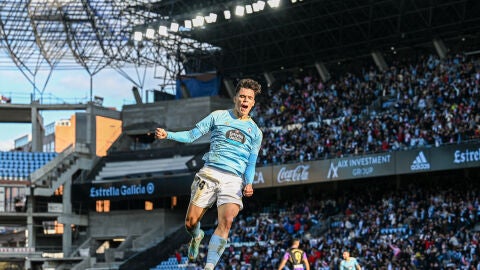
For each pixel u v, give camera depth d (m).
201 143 64.31
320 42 63.53
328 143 55.41
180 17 57.34
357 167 52.16
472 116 49.28
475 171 53.09
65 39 65.75
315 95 62.31
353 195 55.66
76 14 63.12
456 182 53.50
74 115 70.38
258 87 10.16
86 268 60.16
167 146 67.81
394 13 58.38
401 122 52.72
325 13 58.88
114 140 70.19
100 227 66.31
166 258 58.16
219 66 68.00
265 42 64.25
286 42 63.84
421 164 49.16
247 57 67.00
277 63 66.56
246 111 10.09
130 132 69.56
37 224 66.38
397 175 54.84
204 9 55.78
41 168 64.81
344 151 54.03
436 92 53.94
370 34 60.22
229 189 9.81
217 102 67.50
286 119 61.56
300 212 56.38
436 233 45.38
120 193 63.75
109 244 68.12
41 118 71.62
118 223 65.88
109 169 65.94
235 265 50.91
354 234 49.38
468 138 48.06
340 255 47.06
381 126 53.75
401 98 56.50
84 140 69.88
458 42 60.00
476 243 42.12
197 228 10.12
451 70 55.75
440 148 48.47
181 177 61.47
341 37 60.62
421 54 61.78
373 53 61.69
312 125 59.00
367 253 45.94
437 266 42.59
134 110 69.88
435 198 49.34
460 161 47.50
